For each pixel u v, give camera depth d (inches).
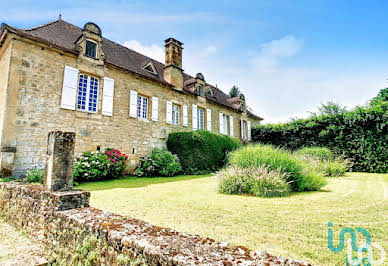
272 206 172.4
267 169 246.8
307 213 152.0
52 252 99.2
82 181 327.6
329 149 571.2
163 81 533.6
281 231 117.3
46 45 325.7
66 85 345.1
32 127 305.3
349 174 452.1
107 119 397.7
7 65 305.3
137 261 56.3
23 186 147.9
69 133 129.3
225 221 134.4
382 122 489.1
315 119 625.0
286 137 702.5
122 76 434.3
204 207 168.9
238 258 47.6
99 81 399.9
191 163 469.7
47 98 324.2
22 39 304.8
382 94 795.4
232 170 249.9
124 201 189.0
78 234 83.1
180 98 568.4
